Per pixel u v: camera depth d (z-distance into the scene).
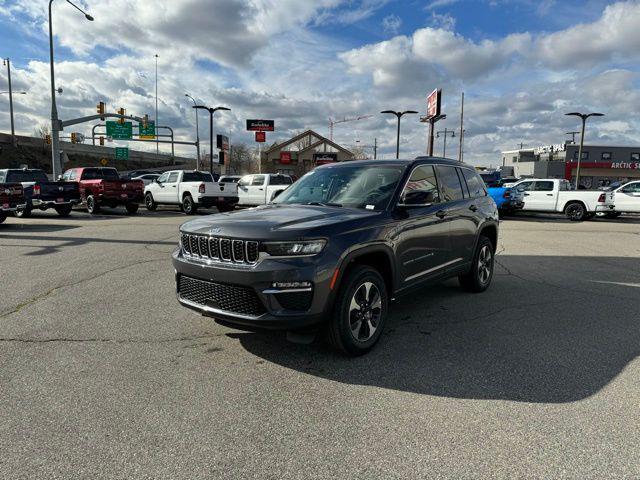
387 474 2.48
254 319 3.61
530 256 9.76
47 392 3.40
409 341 4.49
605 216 21.58
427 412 3.14
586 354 4.17
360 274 3.97
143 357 4.07
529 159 90.44
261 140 59.00
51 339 4.50
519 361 4.01
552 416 3.08
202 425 2.96
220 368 3.85
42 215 19.19
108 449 2.69
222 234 3.81
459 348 4.31
